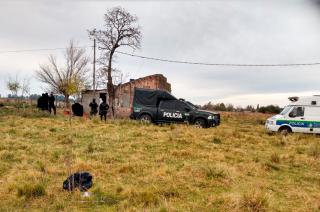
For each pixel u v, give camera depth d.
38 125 20.33
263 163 11.67
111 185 8.51
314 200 7.83
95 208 6.92
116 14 40.34
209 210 6.93
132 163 10.74
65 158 11.27
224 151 14.02
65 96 45.72
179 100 23.47
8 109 33.38
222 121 33.47
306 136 20.27
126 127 20.47
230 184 8.98
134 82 40.94
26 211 6.59
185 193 8.09
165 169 9.88
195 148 14.20
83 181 8.21
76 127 19.98
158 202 7.24
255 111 58.25
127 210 6.70
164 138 16.30
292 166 11.98
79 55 50.41
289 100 22.62
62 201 7.06
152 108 23.45
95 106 29.80
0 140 14.53
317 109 21.80
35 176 8.84
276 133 22.08
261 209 6.92
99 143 14.56
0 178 8.96
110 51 40.62
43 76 51.09
